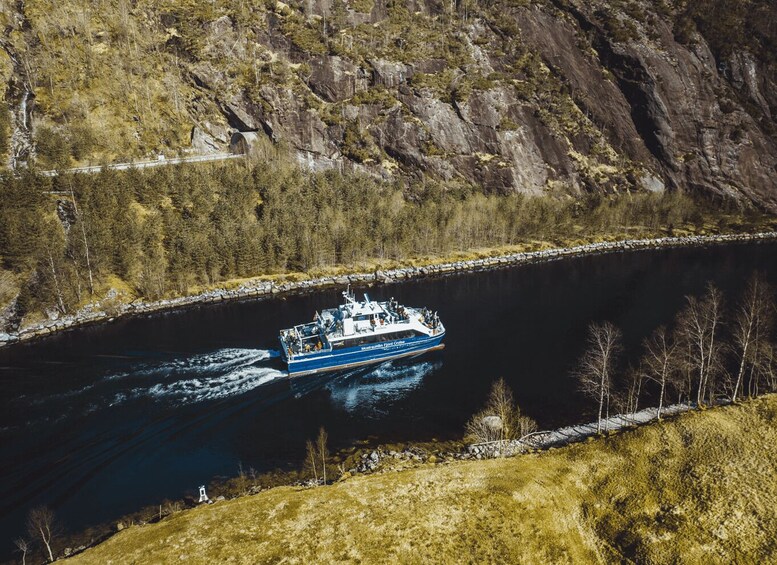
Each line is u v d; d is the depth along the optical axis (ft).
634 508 168.55
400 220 546.26
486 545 150.92
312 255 483.10
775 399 223.10
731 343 309.22
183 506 187.62
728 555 144.66
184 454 221.46
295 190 542.16
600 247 602.85
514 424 240.32
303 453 224.12
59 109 558.15
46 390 271.28
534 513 165.58
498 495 172.65
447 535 155.02
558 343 336.49
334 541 153.17
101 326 364.58
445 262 532.32
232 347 325.42
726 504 163.53
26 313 361.10
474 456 216.13
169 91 645.92
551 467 194.49
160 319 378.12
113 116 582.35
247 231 465.06
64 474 207.10
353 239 503.20
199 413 253.24
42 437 230.68
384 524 160.25
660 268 511.81
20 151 501.56
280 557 146.82
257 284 449.48
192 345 328.08
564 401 263.70
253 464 215.72
